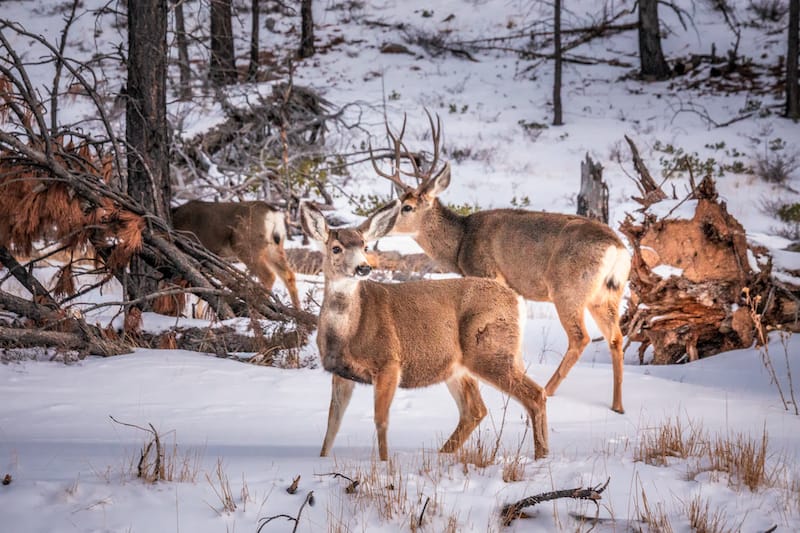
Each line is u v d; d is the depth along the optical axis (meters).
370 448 10.14
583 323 13.57
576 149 44.56
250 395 13.05
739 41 57.69
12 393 12.73
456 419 11.96
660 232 16.34
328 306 9.66
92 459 8.90
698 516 7.27
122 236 15.63
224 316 16.80
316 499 7.66
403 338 9.69
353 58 58.38
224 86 33.22
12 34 55.31
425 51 59.75
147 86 17.81
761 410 12.34
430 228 15.88
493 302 9.97
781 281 16.31
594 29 59.12
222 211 19.69
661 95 52.09
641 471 8.55
